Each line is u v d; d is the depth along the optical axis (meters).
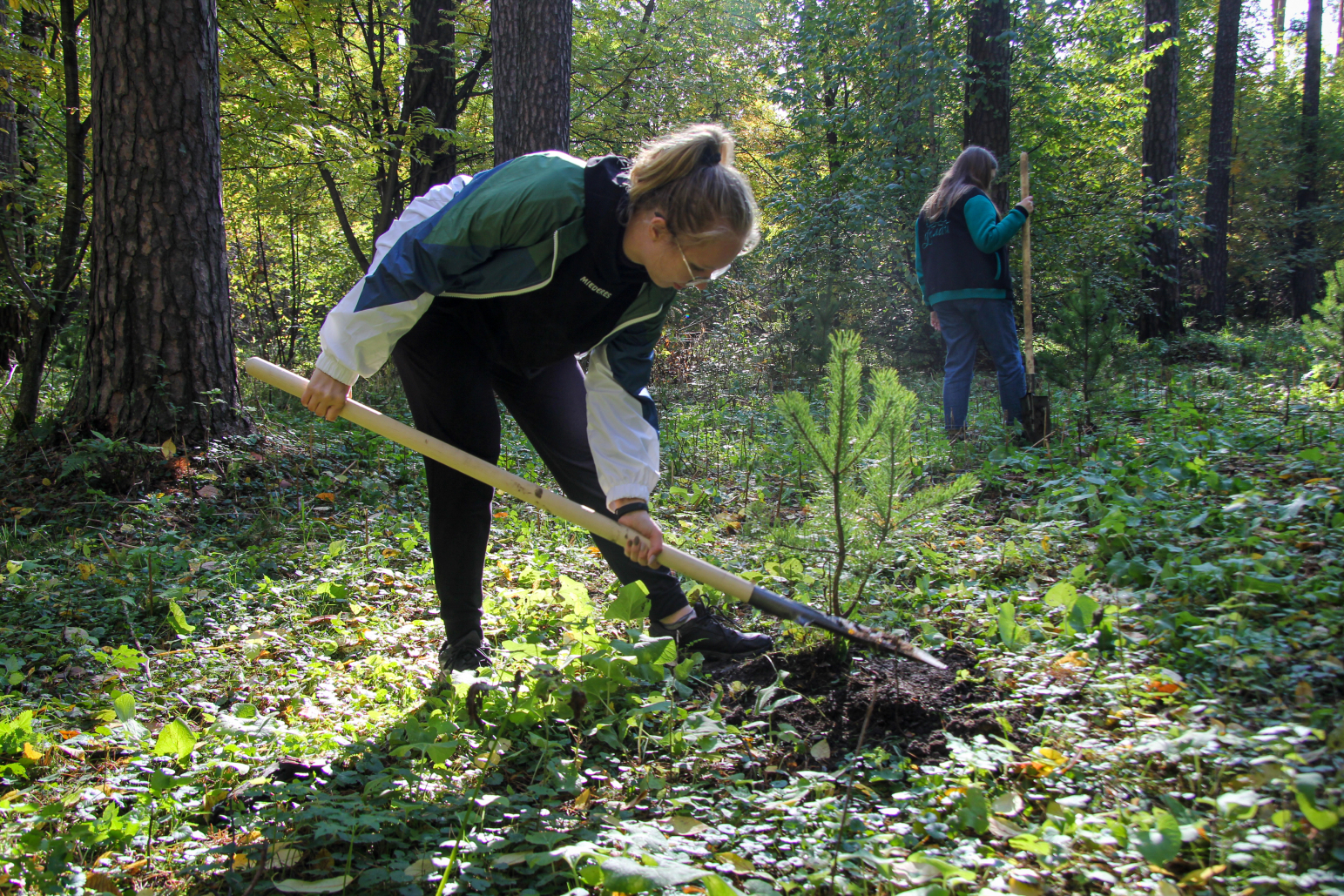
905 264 11.52
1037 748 2.18
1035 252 12.79
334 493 5.41
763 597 2.53
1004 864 1.75
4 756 2.49
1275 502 3.61
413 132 10.16
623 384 2.70
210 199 5.82
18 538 4.68
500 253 2.38
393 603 3.74
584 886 1.80
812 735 2.50
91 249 5.70
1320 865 1.64
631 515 2.62
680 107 14.98
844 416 2.88
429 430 2.76
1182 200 14.67
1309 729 1.93
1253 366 9.45
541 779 2.28
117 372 5.63
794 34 13.33
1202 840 1.76
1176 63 15.52
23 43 7.33
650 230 2.31
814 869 1.81
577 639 2.97
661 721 2.54
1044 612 3.03
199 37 5.70
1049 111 13.14
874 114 12.11
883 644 2.44
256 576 4.18
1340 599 2.66
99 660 3.20
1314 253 22.88
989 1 11.52
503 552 4.22
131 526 4.73
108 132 5.55
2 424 7.29
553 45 7.97
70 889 1.82
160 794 2.13
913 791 2.08
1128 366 7.58
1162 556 3.27
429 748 2.14
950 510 4.29
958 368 5.95
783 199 12.40
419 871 1.83
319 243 15.16
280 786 2.12
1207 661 2.48
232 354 5.99
